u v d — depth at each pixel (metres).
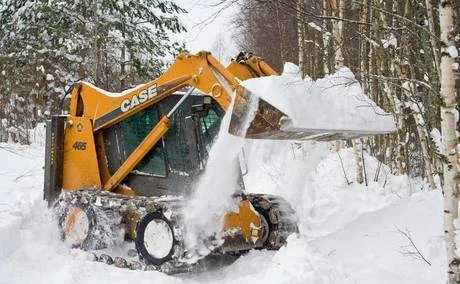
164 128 7.17
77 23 19.92
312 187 10.63
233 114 6.02
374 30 10.44
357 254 6.81
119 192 7.75
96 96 8.00
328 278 5.67
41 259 6.68
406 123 12.04
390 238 7.02
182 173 7.18
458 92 7.17
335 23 11.84
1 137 22.27
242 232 6.76
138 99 7.50
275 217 7.22
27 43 21.23
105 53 20.39
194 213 6.37
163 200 6.68
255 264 6.57
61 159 8.17
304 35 16.73
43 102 22.94
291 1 8.55
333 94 6.34
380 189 11.00
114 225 7.05
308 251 6.08
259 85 5.97
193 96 7.12
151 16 20.39
